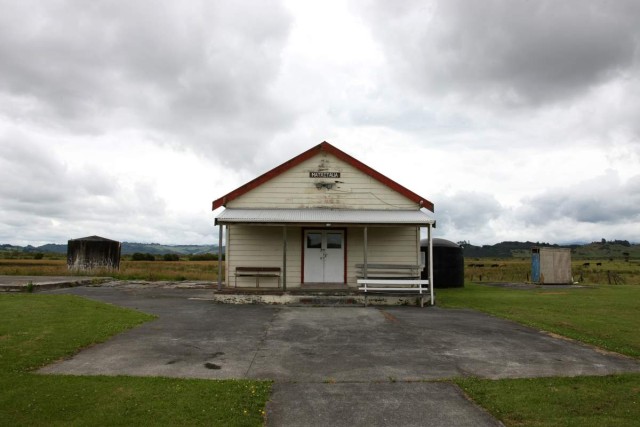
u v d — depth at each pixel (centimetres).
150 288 2173
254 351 913
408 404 634
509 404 625
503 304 1630
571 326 1177
